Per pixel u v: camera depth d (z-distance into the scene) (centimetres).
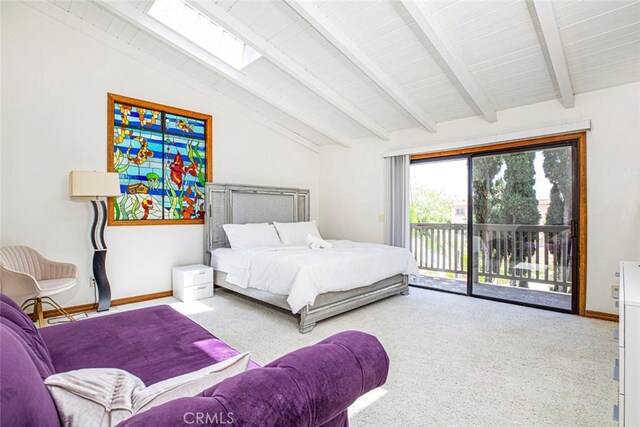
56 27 344
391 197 512
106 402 82
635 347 129
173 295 426
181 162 444
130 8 329
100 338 173
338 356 94
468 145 426
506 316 347
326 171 614
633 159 321
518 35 286
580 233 350
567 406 185
